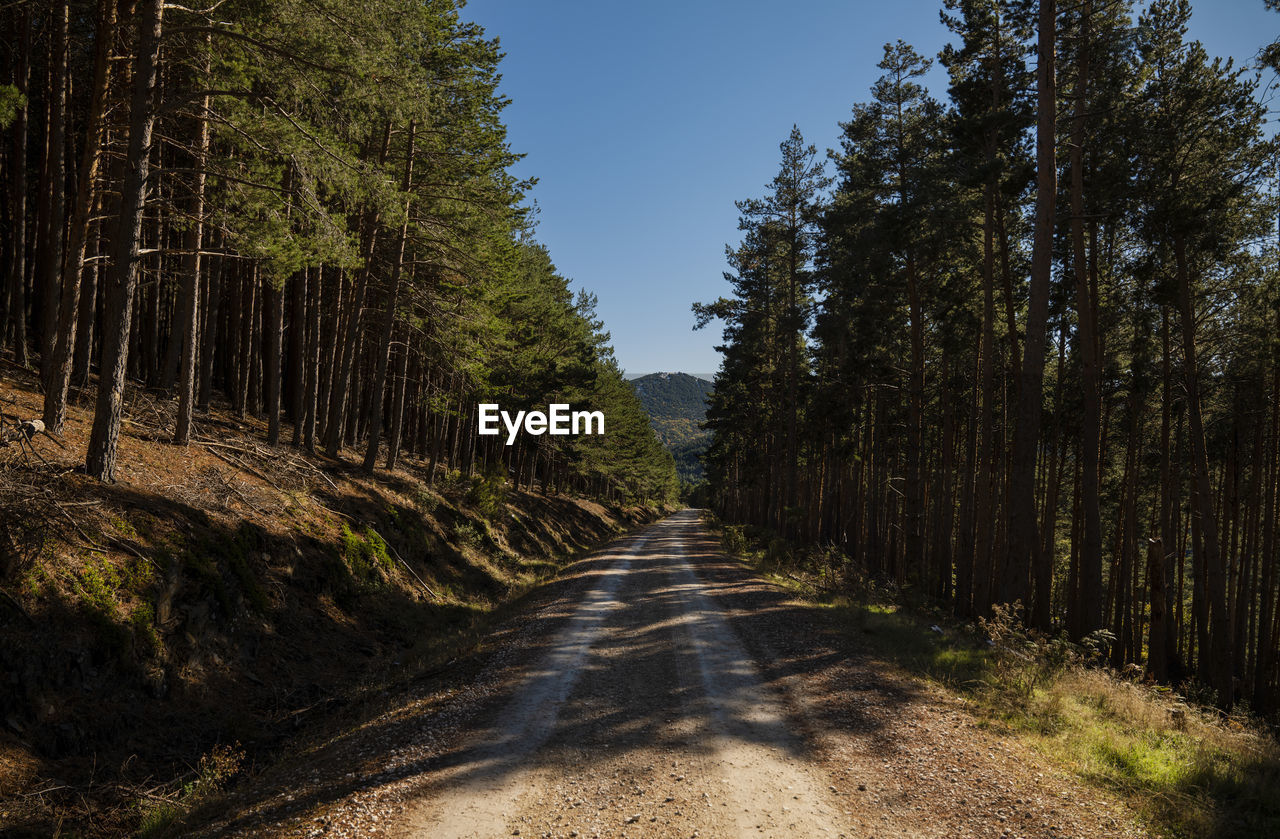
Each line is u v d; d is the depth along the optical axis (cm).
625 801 548
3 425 1048
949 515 2405
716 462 5459
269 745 895
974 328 2252
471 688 910
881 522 3328
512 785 578
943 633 1270
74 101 1964
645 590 1927
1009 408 2541
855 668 988
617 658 1087
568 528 4669
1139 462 2564
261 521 1391
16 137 1616
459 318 2311
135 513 1045
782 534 3838
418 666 1176
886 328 2403
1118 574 2502
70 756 719
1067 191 1817
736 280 3719
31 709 708
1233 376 2081
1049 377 2895
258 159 1202
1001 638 1082
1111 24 1595
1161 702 900
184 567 1040
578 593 1878
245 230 1136
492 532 2978
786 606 1585
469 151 2278
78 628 802
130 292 1086
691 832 495
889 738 696
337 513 1764
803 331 3253
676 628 1338
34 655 736
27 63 1659
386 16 1155
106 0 1112
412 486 2486
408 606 1695
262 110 1230
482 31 2136
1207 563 1683
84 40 1808
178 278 1841
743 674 974
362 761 650
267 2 1039
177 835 559
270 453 1775
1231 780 576
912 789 570
